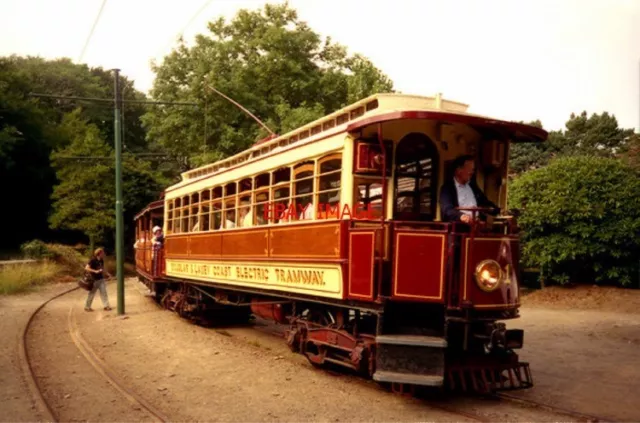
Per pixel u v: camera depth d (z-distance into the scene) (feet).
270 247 30.17
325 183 25.63
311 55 87.66
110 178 102.78
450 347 22.07
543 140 24.26
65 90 155.84
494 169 24.89
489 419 19.72
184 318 46.29
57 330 39.55
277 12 85.66
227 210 37.01
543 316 42.34
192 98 80.07
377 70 80.28
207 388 24.00
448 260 21.16
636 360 28.99
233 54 84.53
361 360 23.12
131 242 120.37
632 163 60.18
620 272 46.11
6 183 114.32
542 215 47.16
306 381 25.16
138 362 29.12
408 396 22.50
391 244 21.77
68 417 19.94
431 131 24.18
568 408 21.04
